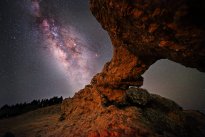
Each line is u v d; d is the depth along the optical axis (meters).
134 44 5.75
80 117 8.00
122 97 8.30
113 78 7.66
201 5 3.29
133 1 3.95
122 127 6.12
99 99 7.97
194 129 8.64
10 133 7.72
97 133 5.91
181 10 3.36
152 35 4.39
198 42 3.84
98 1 5.45
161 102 9.80
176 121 8.62
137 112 7.68
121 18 4.73
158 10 3.66
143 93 9.54
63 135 6.82
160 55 5.57
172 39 4.14
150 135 5.97
